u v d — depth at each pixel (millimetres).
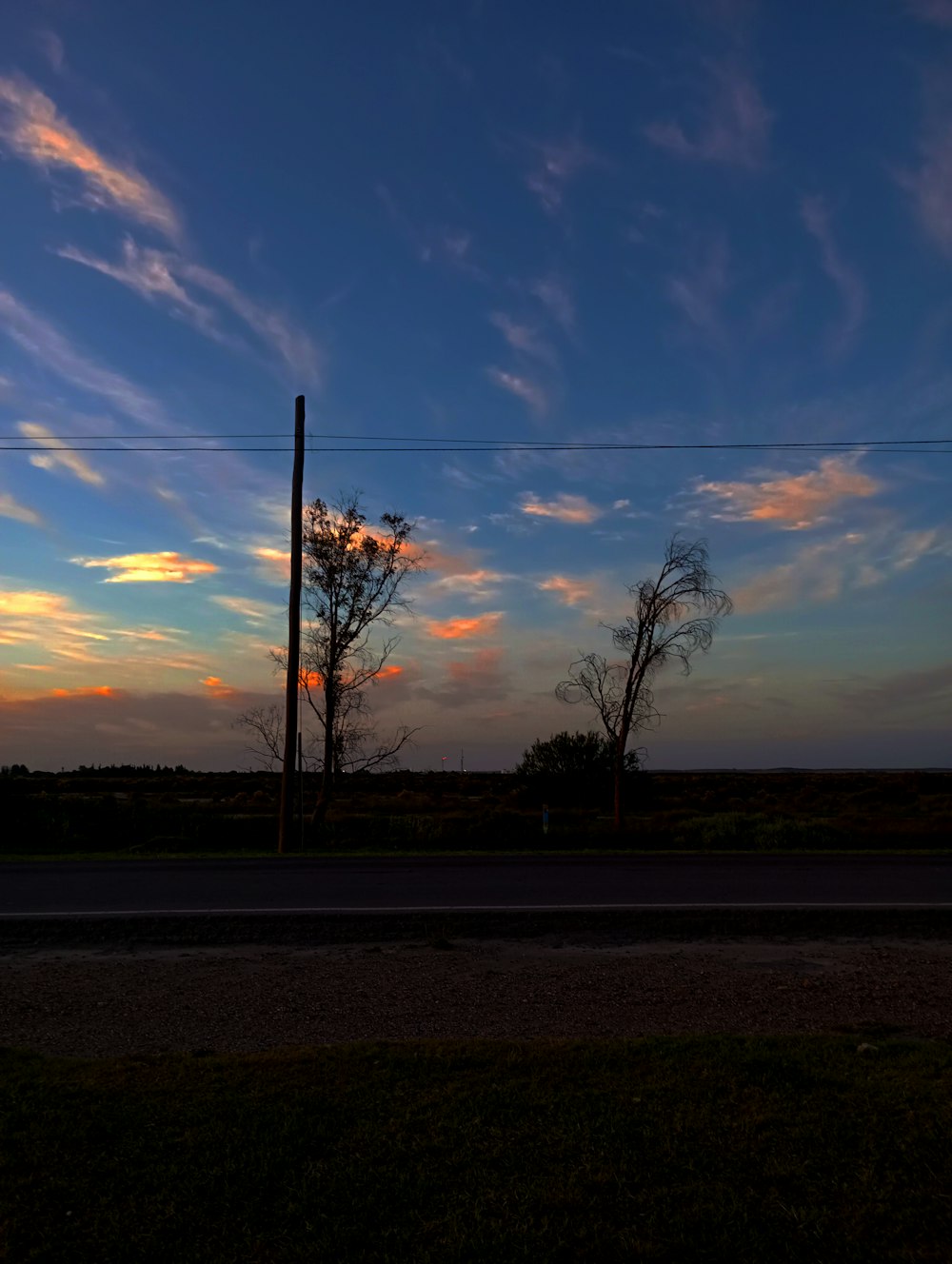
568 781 40500
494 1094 5215
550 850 22344
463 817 26906
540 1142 4574
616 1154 4449
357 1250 3693
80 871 17781
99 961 10109
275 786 63594
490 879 16266
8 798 25484
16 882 16047
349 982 8938
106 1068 5766
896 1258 3652
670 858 20109
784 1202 4027
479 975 9281
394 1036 7035
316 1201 4023
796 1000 8195
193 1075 5586
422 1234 3801
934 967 9695
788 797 56031
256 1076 5539
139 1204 4000
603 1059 5855
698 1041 6316
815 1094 5219
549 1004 8055
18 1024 7383
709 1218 3891
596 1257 3652
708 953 10539
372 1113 4941
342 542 28516
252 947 10961
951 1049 6285
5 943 11156
